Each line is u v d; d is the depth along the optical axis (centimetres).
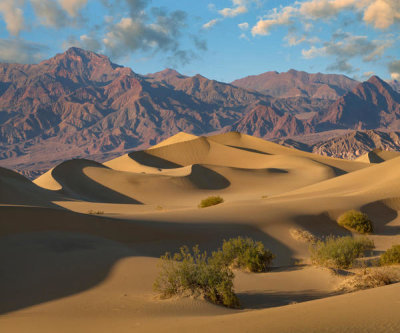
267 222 2995
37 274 1466
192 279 1091
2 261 1598
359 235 3075
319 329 523
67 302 1092
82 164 10262
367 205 3806
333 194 4703
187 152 14900
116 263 1617
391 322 514
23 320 862
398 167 5272
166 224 2667
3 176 6406
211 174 10194
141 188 8781
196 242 2417
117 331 699
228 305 1021
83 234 2173
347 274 1488
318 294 1192
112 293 1172
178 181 9288
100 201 8069
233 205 3716
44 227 2108
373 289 838
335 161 14388
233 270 1653
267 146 16088
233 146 15662
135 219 2781
